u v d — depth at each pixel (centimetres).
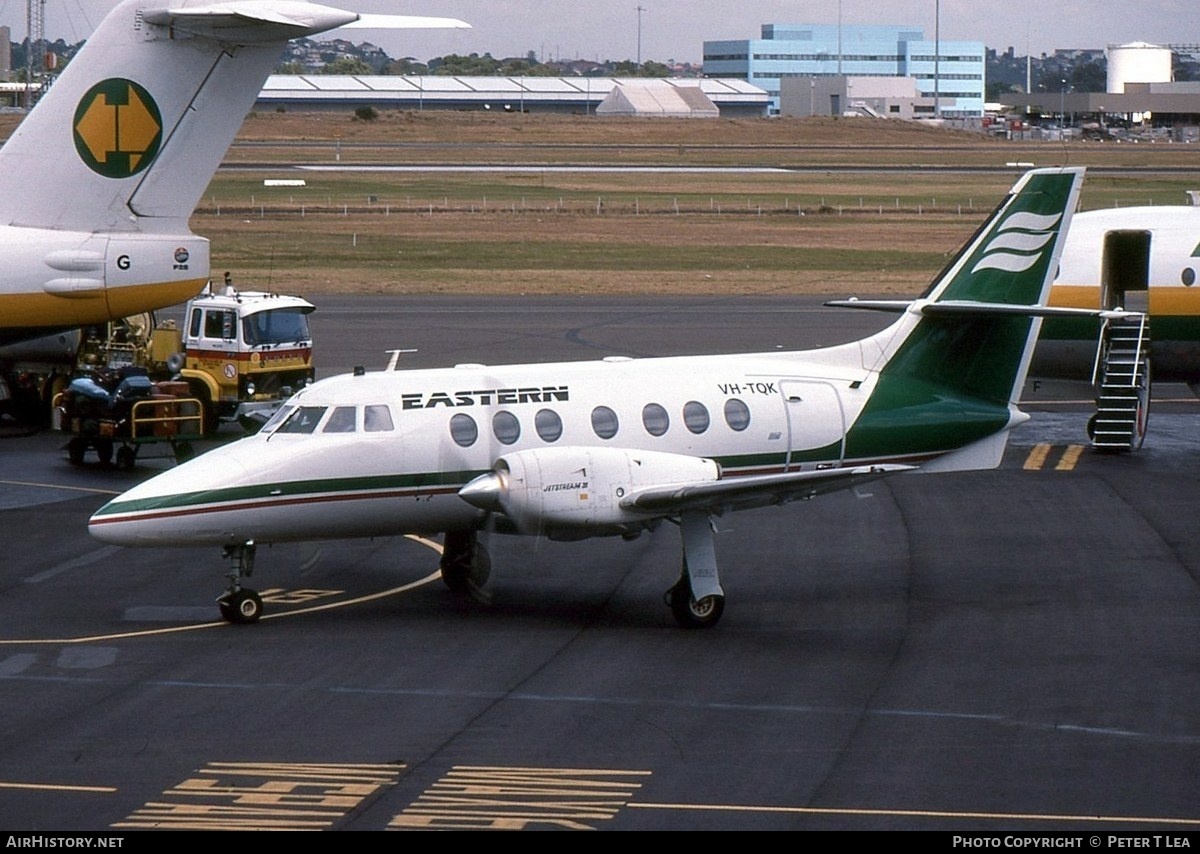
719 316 12006
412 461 4388
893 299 13275
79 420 6706
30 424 7906
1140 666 3900
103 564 5069
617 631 4266
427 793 2978
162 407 6725
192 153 6744
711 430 4672
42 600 4606
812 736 3344
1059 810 2886
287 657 3984
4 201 6581
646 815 2859
